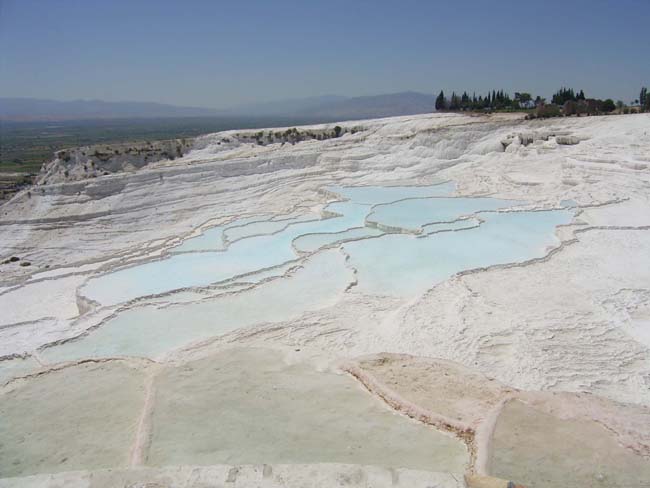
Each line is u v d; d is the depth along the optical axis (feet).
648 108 153.89
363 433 26.78
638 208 73.05
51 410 30.94
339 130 167.22
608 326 38.88
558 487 21.70
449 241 64.85
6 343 45.62
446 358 35.58
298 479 21.62
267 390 31.73
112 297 55.06
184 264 65.31
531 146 120.57
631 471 22.61
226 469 22.34
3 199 176.96
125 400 31.89
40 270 79.00
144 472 22.27
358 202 92.89
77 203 112.06
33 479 21.93
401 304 46.21
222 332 43.42
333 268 57.57
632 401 30.07
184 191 117.50
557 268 51.80
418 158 130.82
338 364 35.29
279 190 115.24
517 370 33.50
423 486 20.95
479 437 25.12
